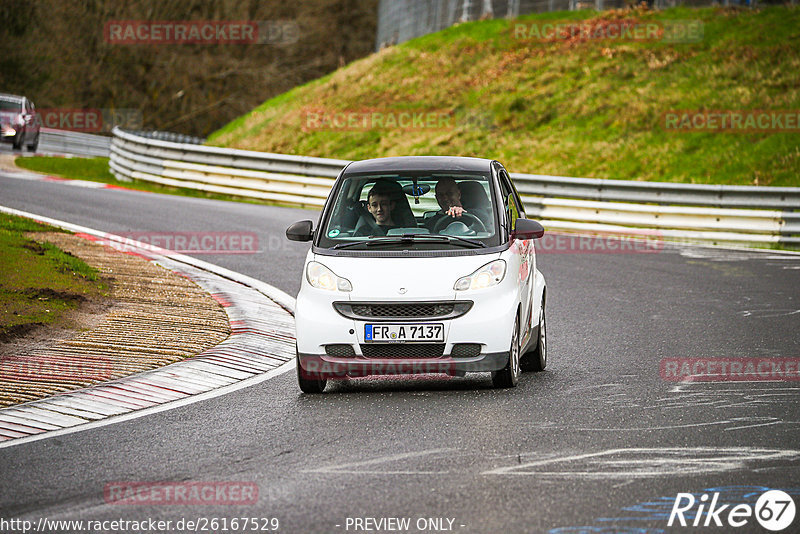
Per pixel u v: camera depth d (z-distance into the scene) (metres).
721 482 21.12
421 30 186.88
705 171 98.25
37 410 28.45
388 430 25.98
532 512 19.25
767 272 57.16
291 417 27.73
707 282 53.72
